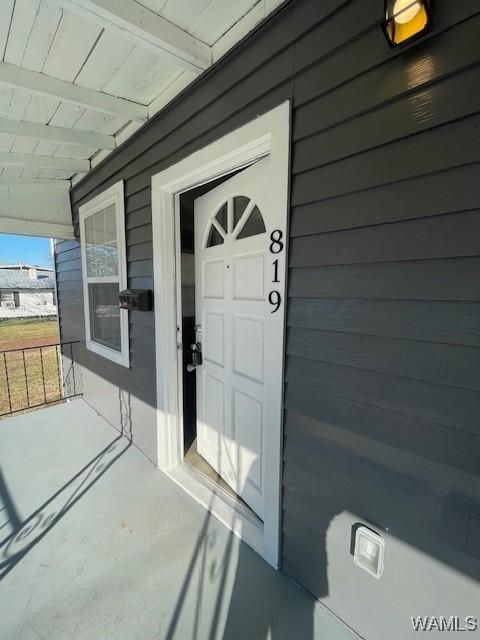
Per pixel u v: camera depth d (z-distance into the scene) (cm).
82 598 130
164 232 197
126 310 247
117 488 200
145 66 153
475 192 78
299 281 119
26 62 148
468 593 87
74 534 163
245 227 166
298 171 114
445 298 85
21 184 297
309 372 119
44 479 210
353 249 102
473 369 82
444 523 90
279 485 134
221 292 188
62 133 211
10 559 148
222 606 126
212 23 128
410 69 85
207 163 154
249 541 156
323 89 104
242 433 180
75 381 384
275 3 115
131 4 114
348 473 110
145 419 237
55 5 114
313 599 127
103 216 270
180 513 178
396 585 101
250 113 130
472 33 75
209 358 207
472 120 77
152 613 124
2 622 121
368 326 101
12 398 450
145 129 198
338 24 99
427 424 91
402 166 89
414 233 89
